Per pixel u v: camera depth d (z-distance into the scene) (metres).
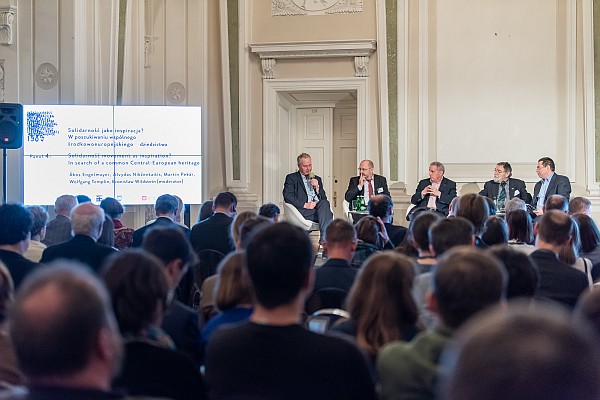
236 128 9.16
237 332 1.84
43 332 1.09
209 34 9.25
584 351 0.66
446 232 2.99
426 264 3.12
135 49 8.83
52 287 1.12
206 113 9.18
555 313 0.71
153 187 8.12
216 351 1.84
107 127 7.96
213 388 1.83
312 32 9.13
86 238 3.73
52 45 7.84
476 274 1.67
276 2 9.20
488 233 3.94
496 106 8.84
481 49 8.86
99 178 7.97
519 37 8.80
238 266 2.55
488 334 0.68
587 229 4.26
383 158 8.89
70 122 7.86
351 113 10.12
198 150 8.20
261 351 1.79
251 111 9.22
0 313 2.11
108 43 8.23
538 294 3.11
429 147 8.95
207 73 9.21
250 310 2.49
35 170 7.83
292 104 10.11
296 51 9.03
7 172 7.97
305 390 1.77
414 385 1.71
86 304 1.11
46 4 7.85
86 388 1.12
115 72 8.30
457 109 8.88
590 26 8.60
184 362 1.90
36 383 1.12
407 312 2.21
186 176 8.18
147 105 8.73
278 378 1.78
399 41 8.85
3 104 6.63
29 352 1.10
